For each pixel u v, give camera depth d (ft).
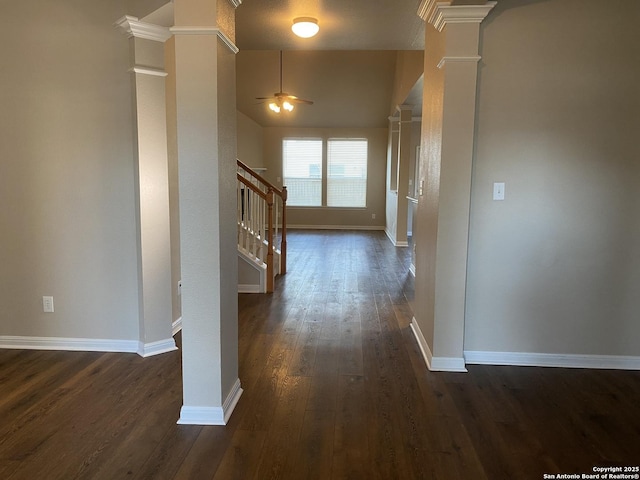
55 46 10.45
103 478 6.52
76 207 10.91
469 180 9.73
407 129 26.71
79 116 10.62
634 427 7.98
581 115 9.72
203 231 7.73
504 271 10.23
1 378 9.73
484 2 8.97
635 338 10.26
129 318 11.15
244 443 7.42
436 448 7.34
